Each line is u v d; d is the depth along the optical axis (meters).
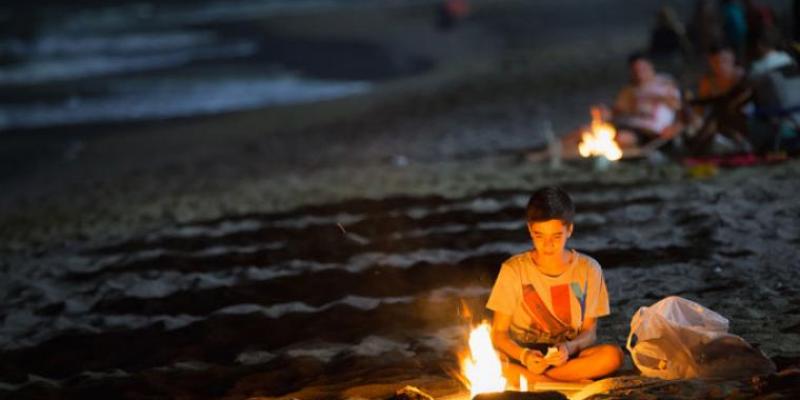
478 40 57.16
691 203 13.86
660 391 7.16
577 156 18.89
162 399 8.95
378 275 12.21
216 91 47.84
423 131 26.98
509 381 7.94
